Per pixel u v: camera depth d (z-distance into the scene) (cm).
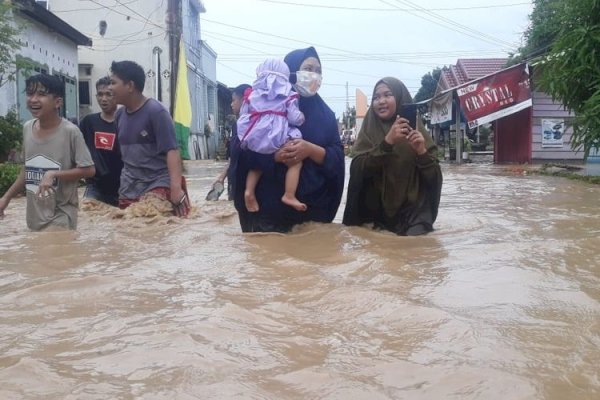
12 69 1703
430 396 207
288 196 550
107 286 352
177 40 2419
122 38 2802
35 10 1805
